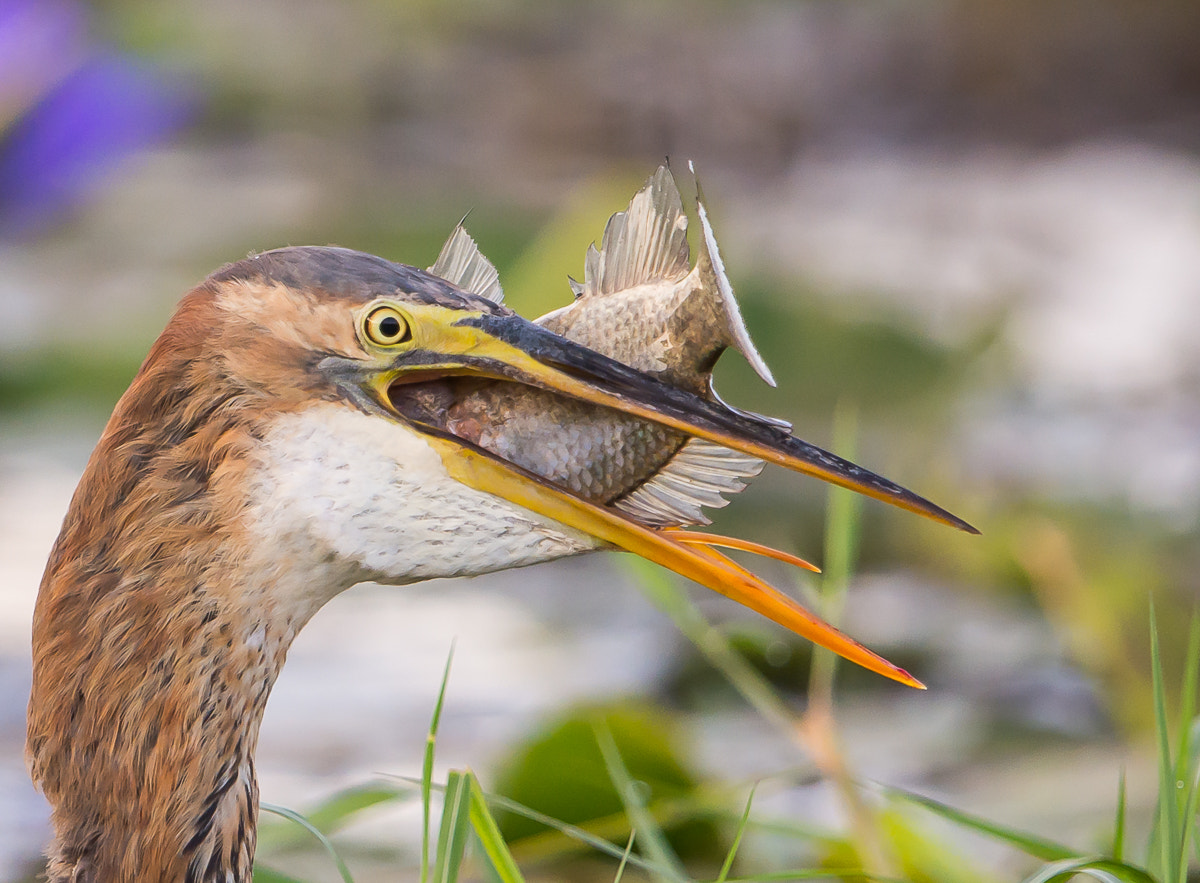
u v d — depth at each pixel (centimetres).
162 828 489
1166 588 962
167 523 479
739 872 700
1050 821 738
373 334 471
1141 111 4122
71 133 2680
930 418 1709
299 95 3494
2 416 1617
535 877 705
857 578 1212
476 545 480
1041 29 4116
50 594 498
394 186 2856
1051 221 3000
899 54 4119
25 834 744
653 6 4256
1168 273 2512
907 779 806
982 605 1128
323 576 486
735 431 467
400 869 704
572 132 3544
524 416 482
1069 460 1494
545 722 693
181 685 484
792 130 3803
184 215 2538
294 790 792
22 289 2123
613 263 482
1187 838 507
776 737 877
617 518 481
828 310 1994
